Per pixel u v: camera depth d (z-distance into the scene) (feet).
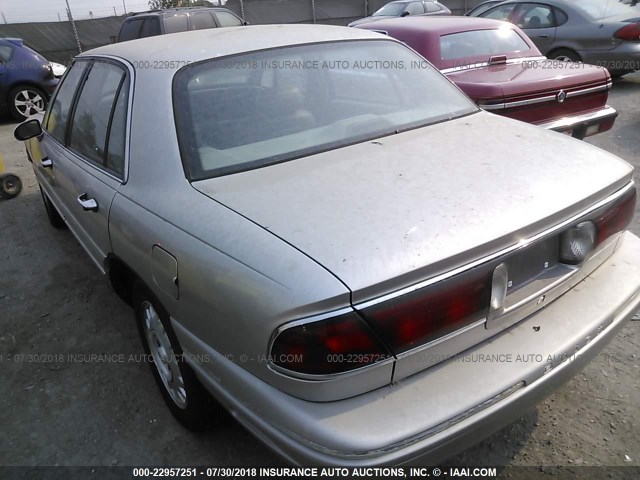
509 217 5.70
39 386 9.31
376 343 4.95
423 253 5.15
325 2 64.08
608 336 6.49
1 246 15.08
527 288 5.97
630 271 7.09
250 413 5.59
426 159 7.07
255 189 6.50
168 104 7.45
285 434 5.20
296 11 63.10
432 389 5.24
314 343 4.85
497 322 5.75
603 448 7.26
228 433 8.04
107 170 8.52
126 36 37.55
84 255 14.16
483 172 6.61
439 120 8.73
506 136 7.94
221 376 5.95
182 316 6.43
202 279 5.82
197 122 7.36
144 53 8.60
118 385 9.22
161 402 8.79
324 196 6.17
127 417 8.50
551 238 6.09
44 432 8.30
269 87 8.02
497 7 31.22
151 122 7.51
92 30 56.08
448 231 5.42
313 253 5.21
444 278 5.22
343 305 4.86
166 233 6.49
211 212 6.20
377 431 4.90
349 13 65.57
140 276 7.38
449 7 68.23
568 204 6.07
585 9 27.99
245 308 5.29
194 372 6.90
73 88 11.24
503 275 5.62
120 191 7.77
